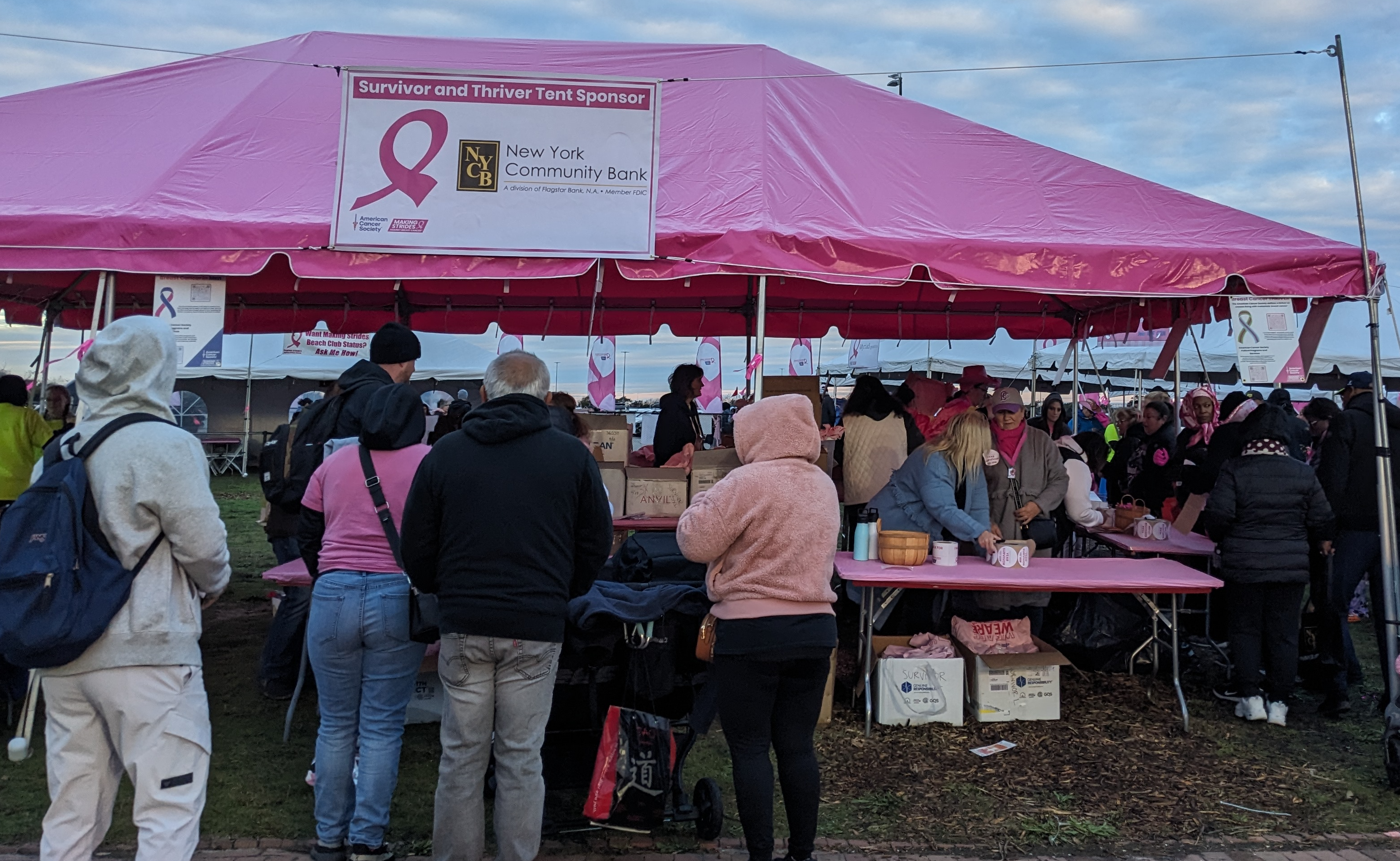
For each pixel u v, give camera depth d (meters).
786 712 3.11
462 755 2.83
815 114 6.54
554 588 2.84
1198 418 7.32
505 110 4.88
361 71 4.83
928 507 5.13
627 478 6.42
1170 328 8.04
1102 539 6.25
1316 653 5.73
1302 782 4.20
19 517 2.39
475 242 4.86
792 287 8.34
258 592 8.15
